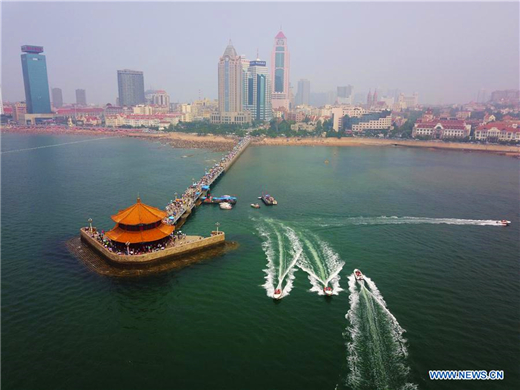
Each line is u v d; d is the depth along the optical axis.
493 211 147.50
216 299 77.38
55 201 153.75
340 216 136.88
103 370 56.75
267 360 59.28
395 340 64.56
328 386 54.19
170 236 105.31
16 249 101.50
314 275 88.00
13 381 54.19
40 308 73.12
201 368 57.38
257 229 121.12
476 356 61.06
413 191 182.38
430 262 96.50
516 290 82.75
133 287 82.19
